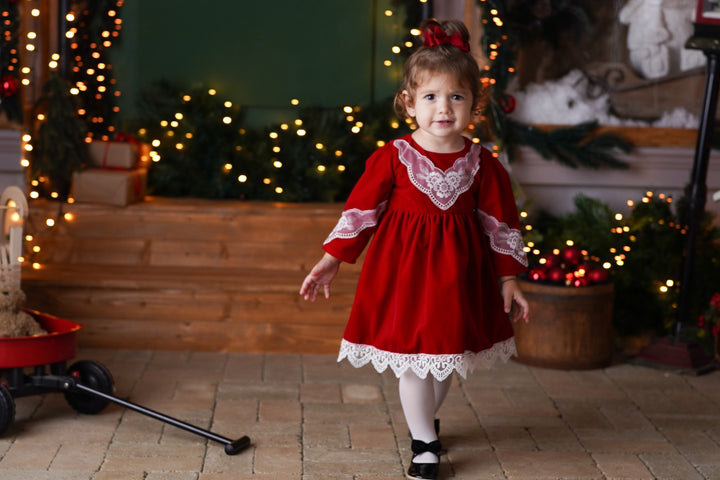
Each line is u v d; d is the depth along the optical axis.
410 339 2.87
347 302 4.48
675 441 3.39
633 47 5.00
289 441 3.27
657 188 5.05
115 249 4.84
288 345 4.48
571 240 4.73
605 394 3.96
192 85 5.55
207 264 4.87
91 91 5.45
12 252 3.62
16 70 4.68
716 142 5.00
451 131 2.86
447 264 2.87
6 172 4.82
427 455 2.97
